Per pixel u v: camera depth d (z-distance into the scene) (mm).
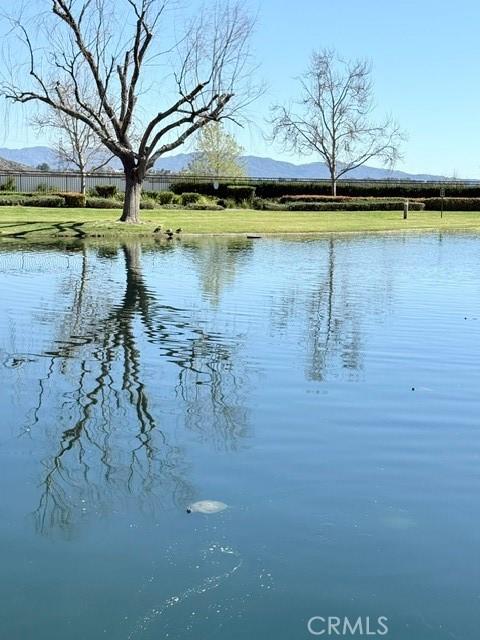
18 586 3695
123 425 6035
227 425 6031
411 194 56312
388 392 7008
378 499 4668
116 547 4059
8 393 6906
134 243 24031
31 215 31516
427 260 20312
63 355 8438
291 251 22484
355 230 31719
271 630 3387
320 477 5000
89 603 3559
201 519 4379
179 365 8008
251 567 3873
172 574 3805
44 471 5090
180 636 3340
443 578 3787
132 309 11664
